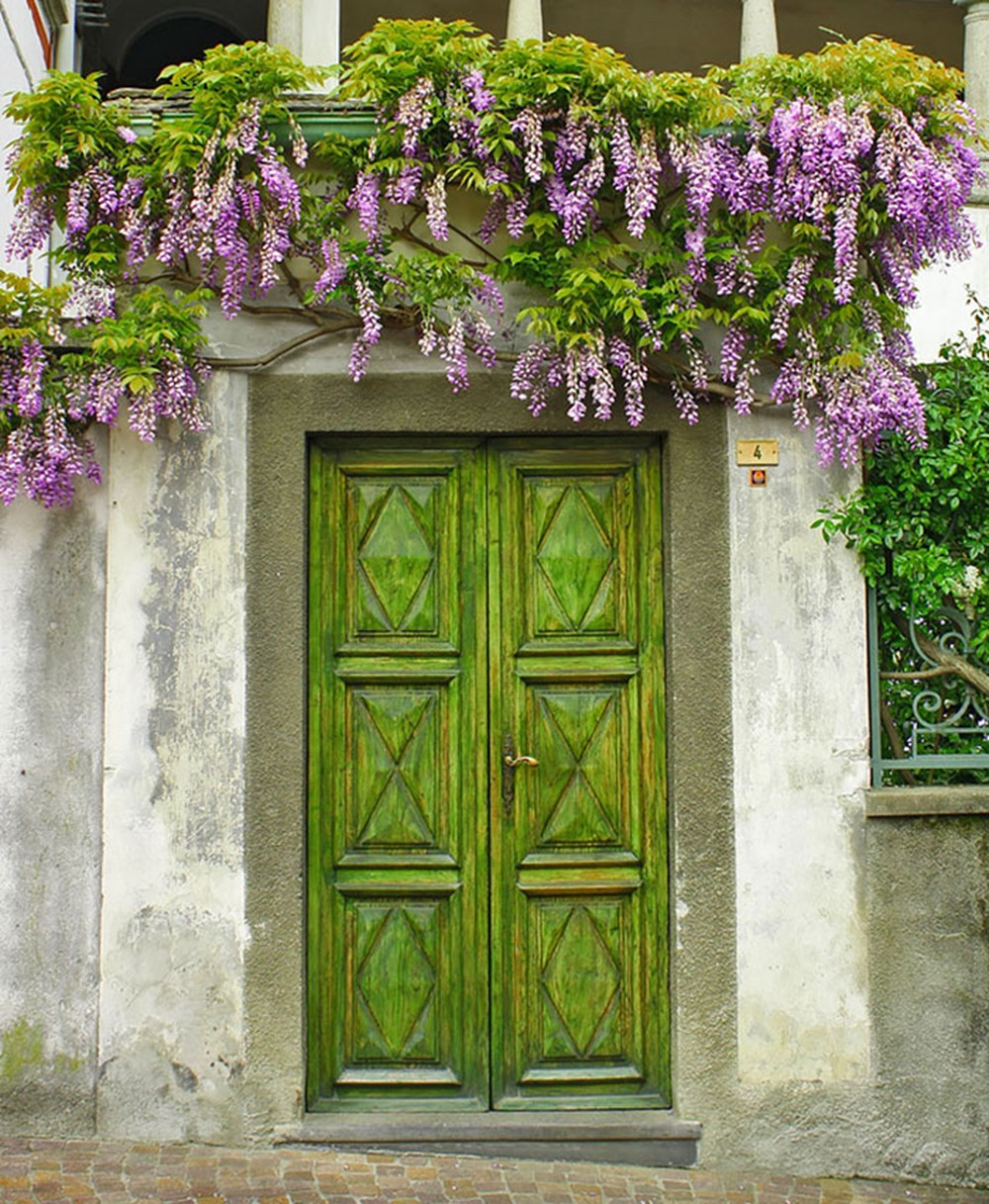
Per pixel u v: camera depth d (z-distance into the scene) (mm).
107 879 4844
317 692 5023
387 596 5062
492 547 5066
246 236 4766
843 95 4723
